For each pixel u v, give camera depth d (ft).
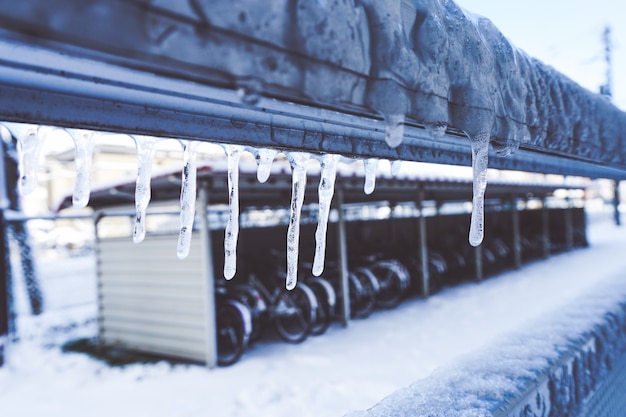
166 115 2.85
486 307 22.38
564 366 5.40
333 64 2.19
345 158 4.74
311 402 12.30
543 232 41.70
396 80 2.52
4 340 17.06
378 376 13.98
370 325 20.18
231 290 18.04
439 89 2.85
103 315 19.17
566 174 6.91
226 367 15.62
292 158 4.50
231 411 12.12
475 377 4.88
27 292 27.02
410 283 26.86
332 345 17.49
